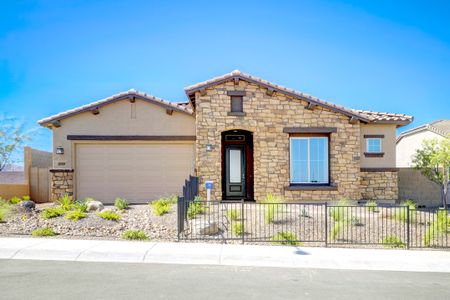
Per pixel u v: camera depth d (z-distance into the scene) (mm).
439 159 15539
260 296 5770
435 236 10484
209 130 15867
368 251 8961
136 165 17125
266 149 16016
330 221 11641
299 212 12555
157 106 17062
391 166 17234
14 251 8297
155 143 17172
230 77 15734
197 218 11461
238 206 13688
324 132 16203
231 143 17156
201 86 15625
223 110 15938
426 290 6262
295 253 8539
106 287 6062
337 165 16188
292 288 6219
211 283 6391
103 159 17047
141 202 16953
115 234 10266
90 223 11016
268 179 15961
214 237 10016
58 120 16703
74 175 16828
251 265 7703
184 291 5930
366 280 6801
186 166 17219
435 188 18297
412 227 11312
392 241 9836
